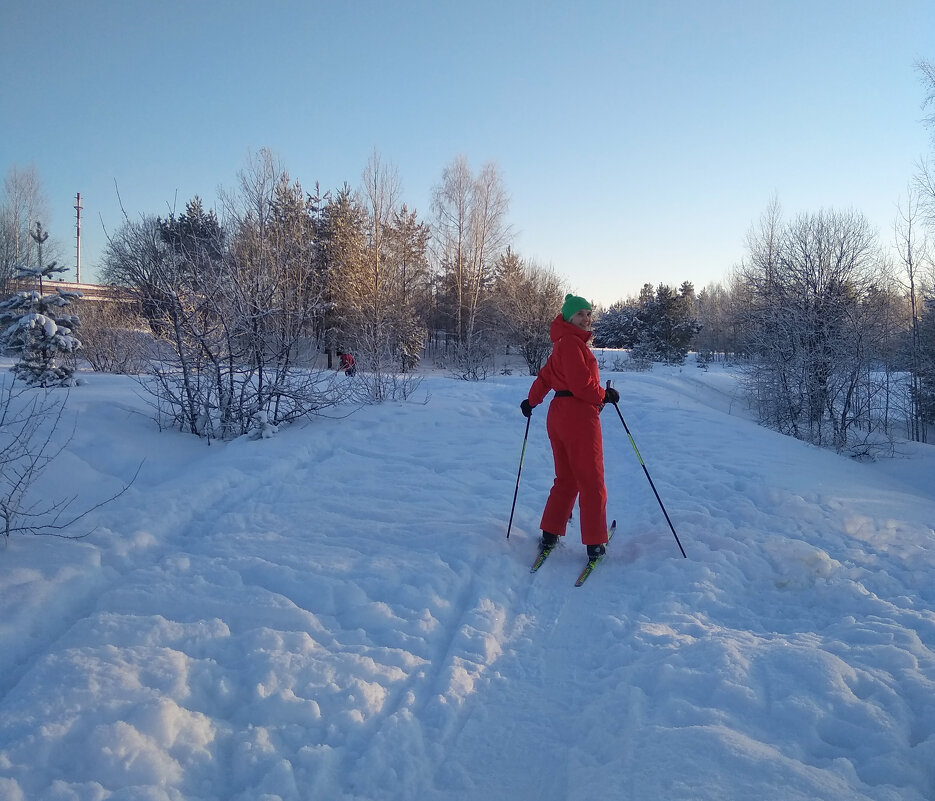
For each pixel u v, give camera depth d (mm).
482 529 4504
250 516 4621
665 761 2119
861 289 14867
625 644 3094
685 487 5766
